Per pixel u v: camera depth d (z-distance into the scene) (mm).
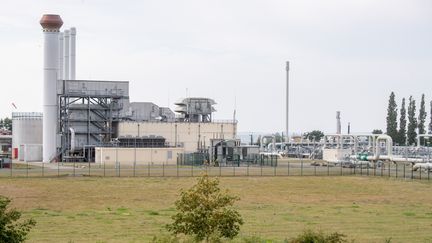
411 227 73812
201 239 54156
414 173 156375
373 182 129125
